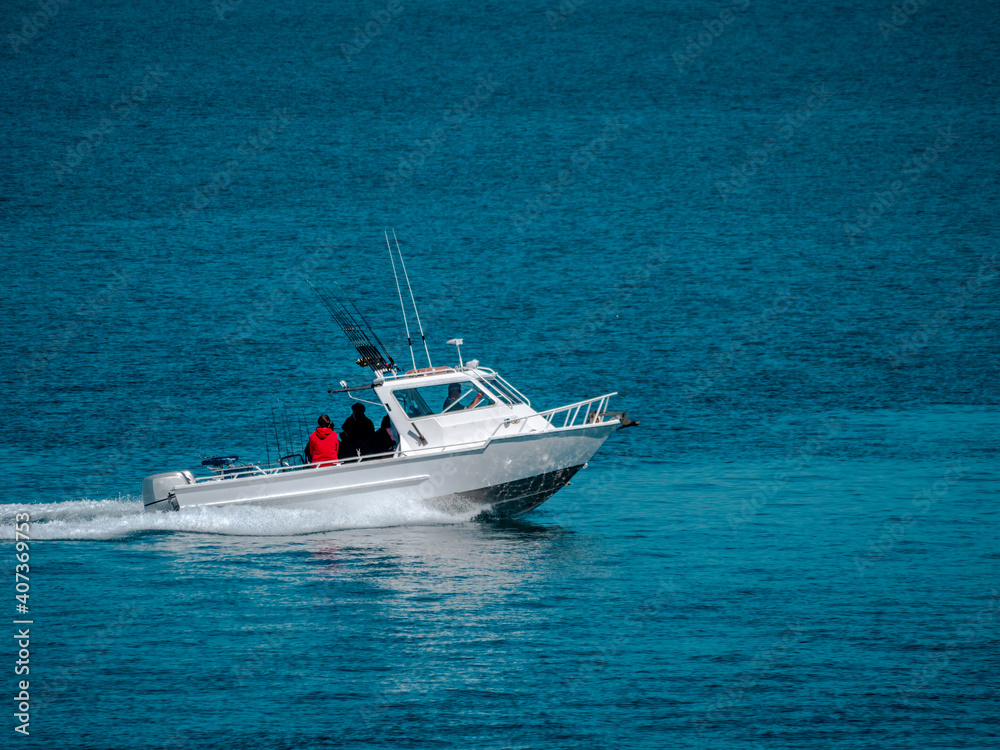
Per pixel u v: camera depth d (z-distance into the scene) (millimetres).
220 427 113562
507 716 53250
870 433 109188
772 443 106375
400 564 72938
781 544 77375
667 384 130750
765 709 53750
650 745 50781
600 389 128875
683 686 56094
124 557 74188
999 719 52844
